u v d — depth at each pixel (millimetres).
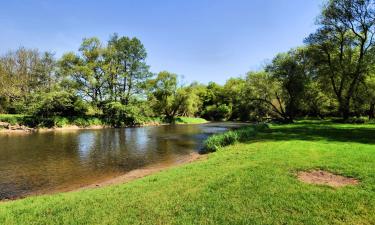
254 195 8344
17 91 51281
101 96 60281
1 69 53625
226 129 51531
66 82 55938
